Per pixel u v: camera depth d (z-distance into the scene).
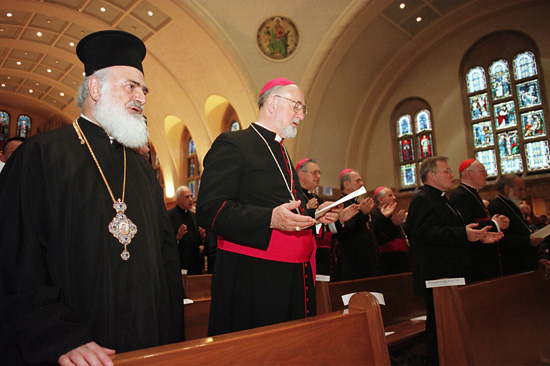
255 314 1.80
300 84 12.07
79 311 1.36
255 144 2.07
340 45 11.50
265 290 1.81
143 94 1.78
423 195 3.35
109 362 0.99
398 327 3.74
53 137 1.53
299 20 11.38
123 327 1.42
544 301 2.99
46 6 11.54
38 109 19.53
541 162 11.12
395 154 13.77
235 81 12.35
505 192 4.52
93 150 1.61
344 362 1.38
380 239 5.47
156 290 1.57
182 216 6.30
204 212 1.79
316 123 12.76
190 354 1.07
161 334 1.58
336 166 13.64
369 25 11.43
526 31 11.37
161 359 1.03
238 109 13.03
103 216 1.49
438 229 3.10
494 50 12.06
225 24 11.57
